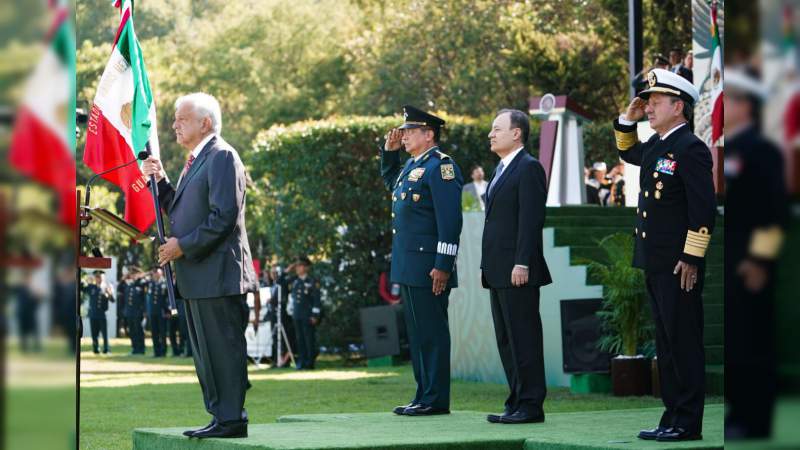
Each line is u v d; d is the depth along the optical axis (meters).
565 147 33.59
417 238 16.70
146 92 14.41
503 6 67.19
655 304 12.57
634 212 31.56
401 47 68.94
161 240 12.02
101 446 17.23
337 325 46.81
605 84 63.78
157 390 28.92
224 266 12.02
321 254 47.62
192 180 12.30
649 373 24.98
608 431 13.40
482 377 30.09
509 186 15.06
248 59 76.75
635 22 31.61
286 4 77.62
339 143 47.38
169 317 50.94
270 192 49.69
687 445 11.59
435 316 16.61
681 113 12.47
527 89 65.75
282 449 10.82
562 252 27.89
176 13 80.31
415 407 16.53
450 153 49.75
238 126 75.94
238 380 12.15
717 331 27.80
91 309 53.09
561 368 27.70
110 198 65.69
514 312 14.91
